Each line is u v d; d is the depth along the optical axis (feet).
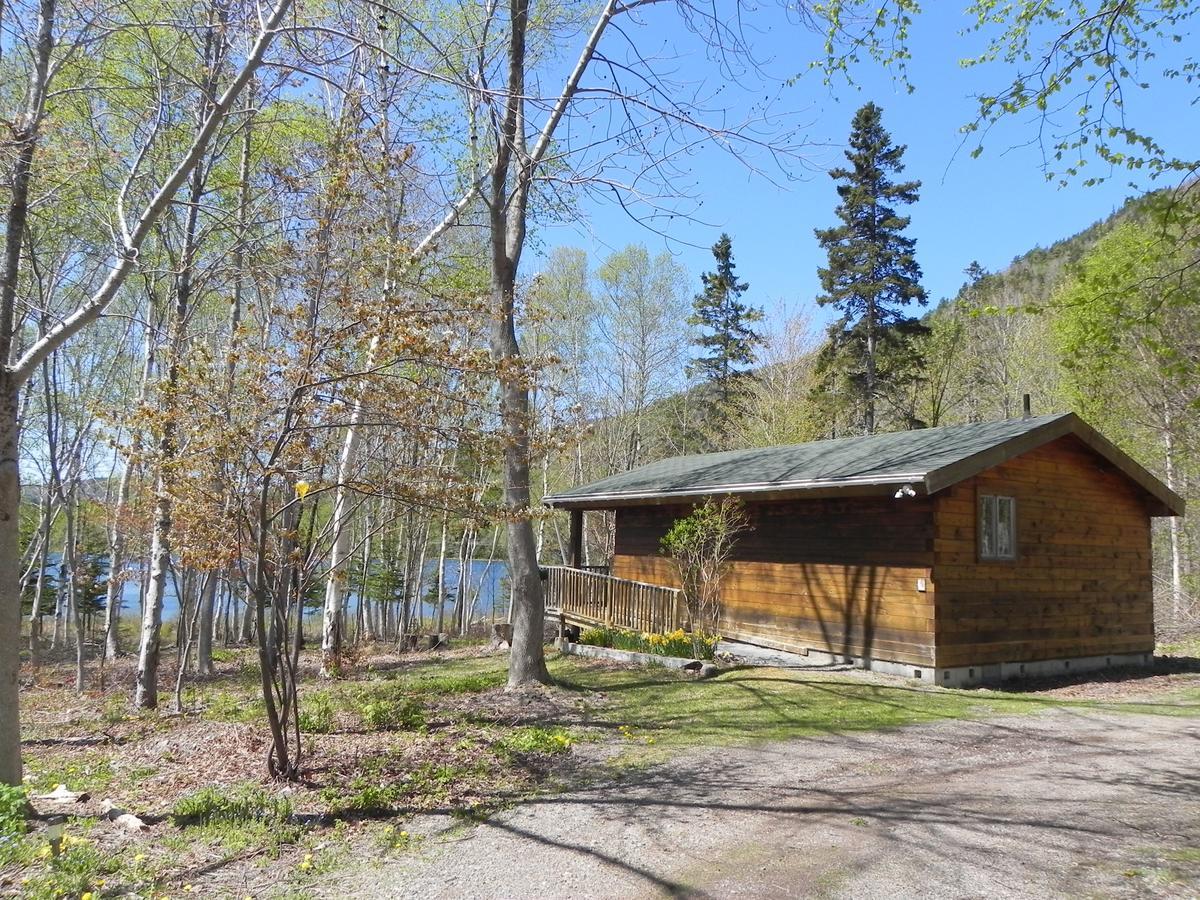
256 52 21.49
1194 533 75.72
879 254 103.65
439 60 36.65
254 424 20.57
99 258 42.42
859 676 38.34
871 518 40.98
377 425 21.95
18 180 21.13
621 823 18.26
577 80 33.91
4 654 19.07
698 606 45.80
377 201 27.40
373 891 14.74
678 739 26.73
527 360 24.68
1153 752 24.70
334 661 45.96
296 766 21.56
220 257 40.01
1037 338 104.99
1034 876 14.79
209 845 16.98
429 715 30.42
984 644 38.99
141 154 34.19
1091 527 44.78
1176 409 66.08
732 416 125.29
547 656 48.26
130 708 37.91
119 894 14.47
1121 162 24.80
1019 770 22.53
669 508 55.01
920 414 116.88
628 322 113.60
